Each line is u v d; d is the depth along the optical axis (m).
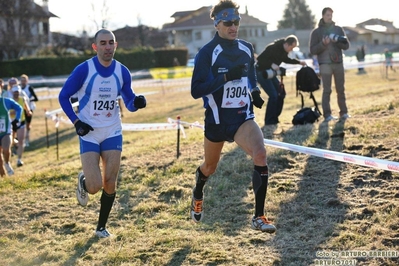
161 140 10.24
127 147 10.48
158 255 5.02
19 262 5.16
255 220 4.65
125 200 6.73
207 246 5.12
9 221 6.42
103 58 5.27
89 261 5.04
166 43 72.12
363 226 5.10
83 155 5.34
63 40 56.53
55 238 5.75
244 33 79.94
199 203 5.41
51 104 25.39
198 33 79.25
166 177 7.38
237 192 6.45
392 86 18.44
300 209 5.68
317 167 6.75
